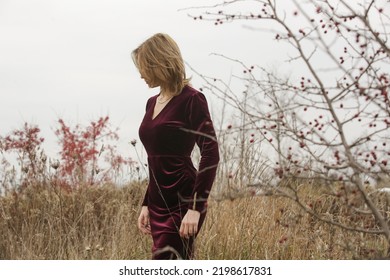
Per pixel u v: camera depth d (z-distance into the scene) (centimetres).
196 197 304
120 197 569
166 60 310
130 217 495
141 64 315
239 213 456
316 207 429
